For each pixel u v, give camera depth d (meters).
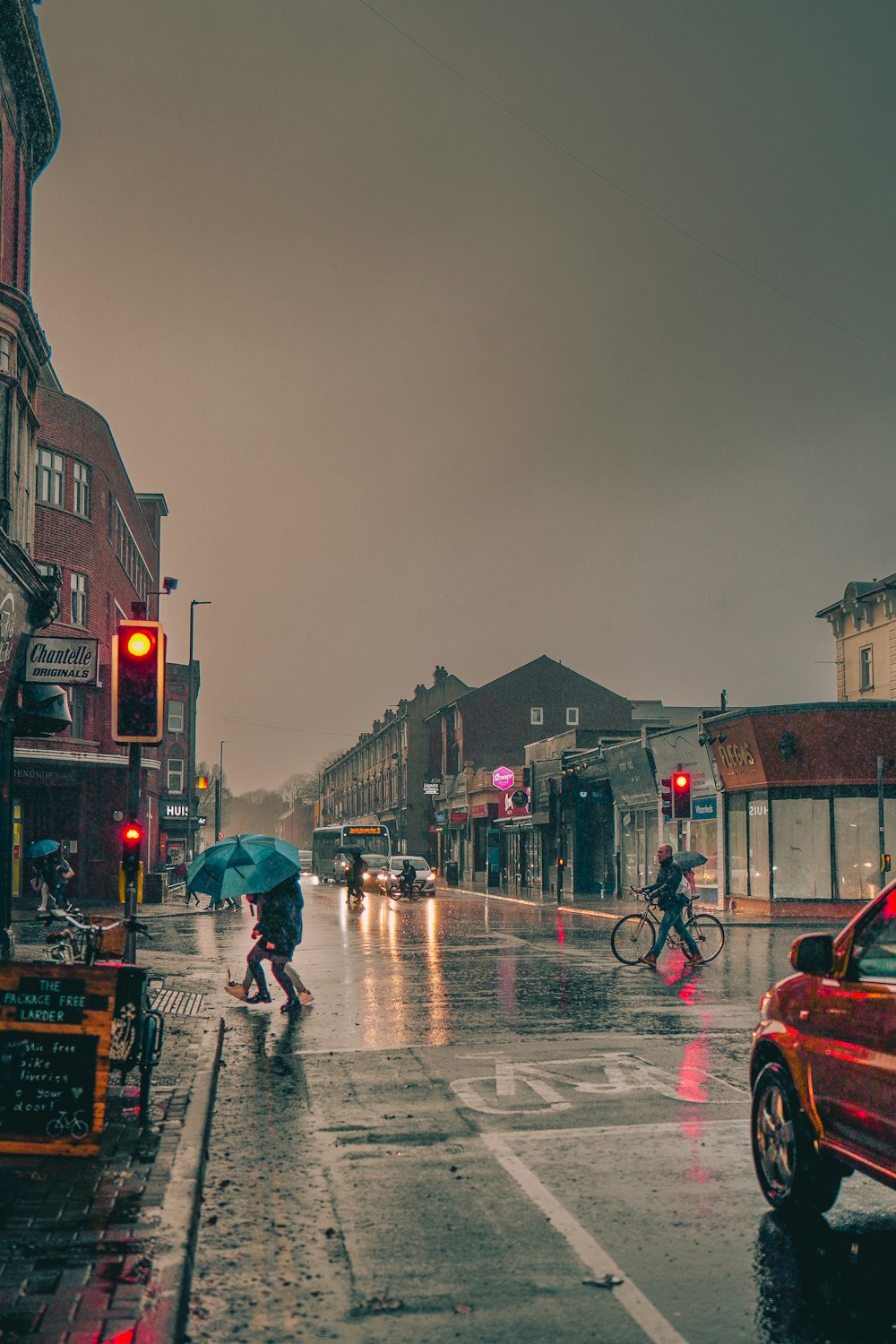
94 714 37.78
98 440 38.19
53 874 19.23
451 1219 5.86
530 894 47.59
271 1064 9.95
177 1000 13.68
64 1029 6.68
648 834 40.62
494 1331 4.50
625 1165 6.81
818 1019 5.71
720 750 33.88
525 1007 13.24
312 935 24.72
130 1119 7.52
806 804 32.00
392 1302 4.80
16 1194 5.88
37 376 21.28
